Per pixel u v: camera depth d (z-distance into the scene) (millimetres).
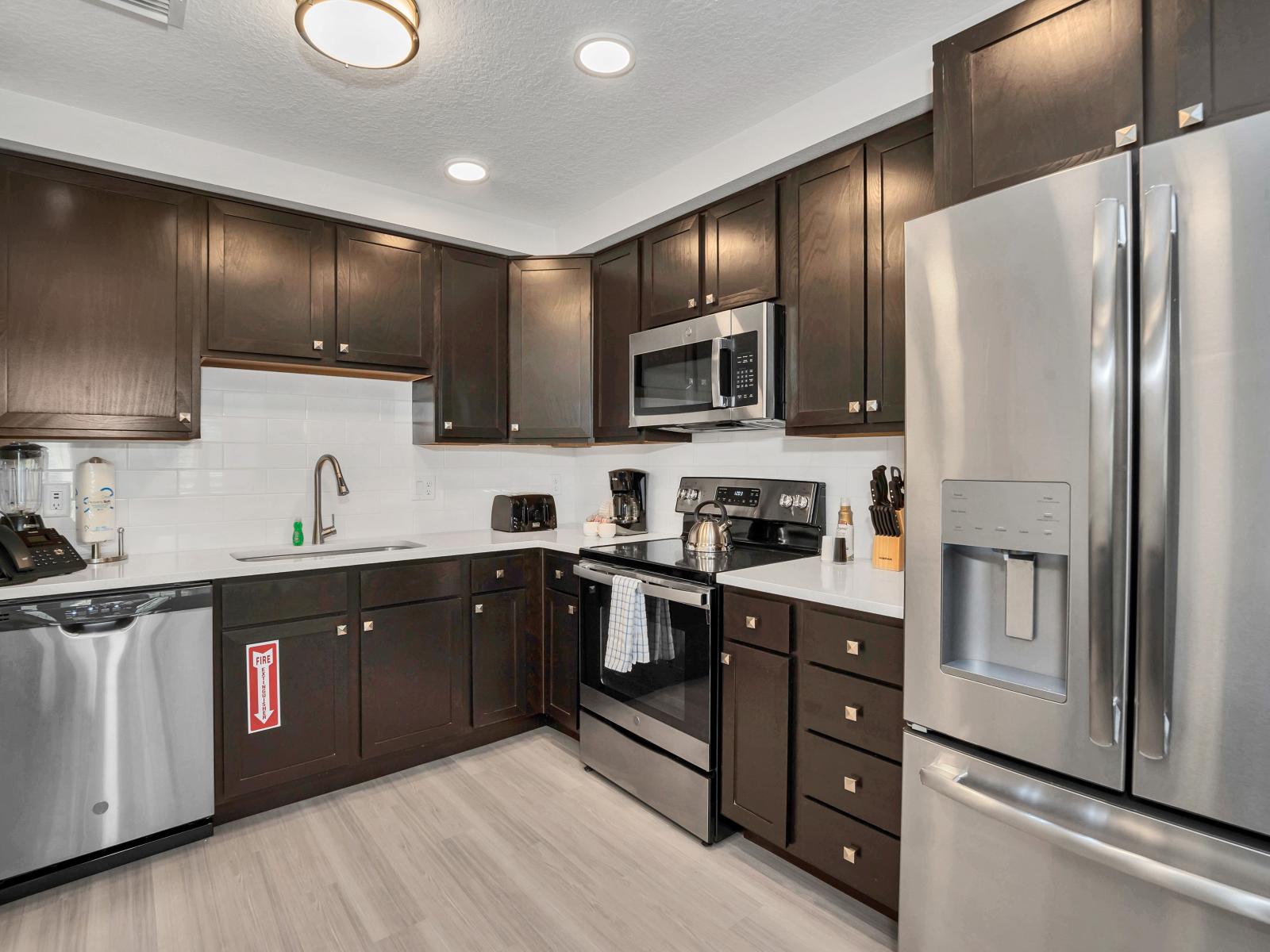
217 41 1786
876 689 1697
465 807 2377
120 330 2234
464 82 1999
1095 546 1159
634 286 2908
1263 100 1121
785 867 2037
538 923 1780
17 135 2020
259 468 2818
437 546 2789
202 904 1853
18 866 1878
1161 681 1104
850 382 2094
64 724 1940
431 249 2939
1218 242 1054
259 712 2297
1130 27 1271
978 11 1688
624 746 2463
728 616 2094
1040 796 1274
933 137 1705
